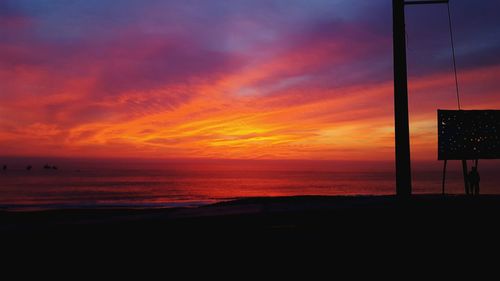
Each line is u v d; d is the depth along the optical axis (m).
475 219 9.14
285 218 9.13
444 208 9.79
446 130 13.09
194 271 6.55
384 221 9.04
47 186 109.31
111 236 7.73
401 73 10.07
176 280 6.21
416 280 6.22
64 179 154.12
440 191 75.25
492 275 6.40
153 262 6.88
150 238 7.83
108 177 175.75
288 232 8.37
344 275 6.41
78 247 7.31
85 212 19.08
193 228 8.27
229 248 7.48
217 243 7.71
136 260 6.94
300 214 9.32
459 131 13.08
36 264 6.67
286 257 7.12
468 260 7.01
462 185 101.12
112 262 6.82
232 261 6.95
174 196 75.31
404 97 10.05
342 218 9.23
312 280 6.21
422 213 9.46
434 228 8.62
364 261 6.97
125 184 123.38
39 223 8.27
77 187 106.44
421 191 75.44
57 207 35.06
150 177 180.25
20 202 56.47
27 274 6.36
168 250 7.36
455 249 7.52
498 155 13.05
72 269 6.57
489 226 8.72
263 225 8.73
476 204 10.26
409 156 10.03
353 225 8.82
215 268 6.66
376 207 9.84
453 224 8.83
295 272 6.52
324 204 10.53
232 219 8.78
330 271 6.57
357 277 6.33
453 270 6.61
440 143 13.09
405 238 8.09
